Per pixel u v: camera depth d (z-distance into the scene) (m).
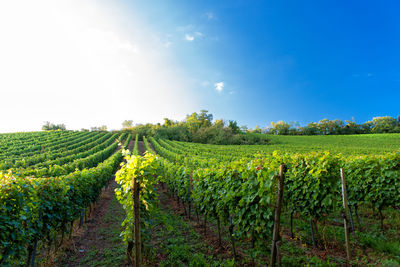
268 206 3.57
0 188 3.13
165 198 10.47
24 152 29.97
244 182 4.15
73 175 6.27
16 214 3.36
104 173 10.59
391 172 5.63
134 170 3.56
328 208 4.78
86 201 6.92
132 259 3.90
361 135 63.31
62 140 43.06
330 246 4.69
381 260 3.97
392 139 52.19
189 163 14.49
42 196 4.30
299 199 5.18
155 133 59.75
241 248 4.75
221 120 70.06
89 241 5.57
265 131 91.56
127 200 4.33
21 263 4.23
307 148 32.78
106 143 40.62
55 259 4.51
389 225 5.86
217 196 5.04
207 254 4.54
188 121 73.56
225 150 27.20
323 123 82.38
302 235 5.22
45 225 4.37
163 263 4.16
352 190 6.24
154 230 5.94
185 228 6.14
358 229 5.71
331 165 4.73
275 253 3.32
